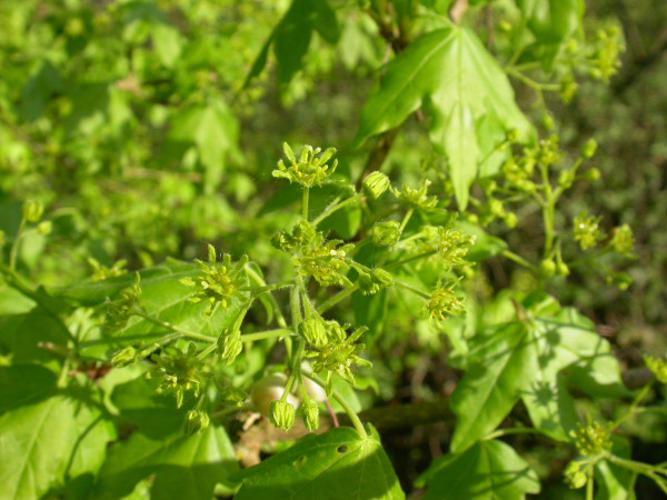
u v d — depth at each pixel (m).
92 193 0.38
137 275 0.12
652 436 0.53
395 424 0.17
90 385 0.14
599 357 0.16
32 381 0.14
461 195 0.15
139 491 0.14
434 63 0.16
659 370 0.15
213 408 0.14
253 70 0.20
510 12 0.34
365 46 0.36
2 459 0.13
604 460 0.16
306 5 0.18
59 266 0.37
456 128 0.15
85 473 0.14
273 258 0.38
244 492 0.11
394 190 0.13
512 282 0.64
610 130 0.71
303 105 0.73
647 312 0.66
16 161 0.37
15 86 0.36
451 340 0.16
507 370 0.15
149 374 0.11
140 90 0.34
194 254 0.46
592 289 0.64
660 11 0.78
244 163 0.42
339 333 0.11
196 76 0.31
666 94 0.74
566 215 0.68
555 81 0.67
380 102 0.16
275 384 0.13
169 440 0.14
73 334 0.15
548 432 0.15
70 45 0.34
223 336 0.11
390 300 0.17
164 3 0.39
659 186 0.73
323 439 0.12
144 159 0.41
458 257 0.12
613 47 0.20
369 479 0.11
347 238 0.15
